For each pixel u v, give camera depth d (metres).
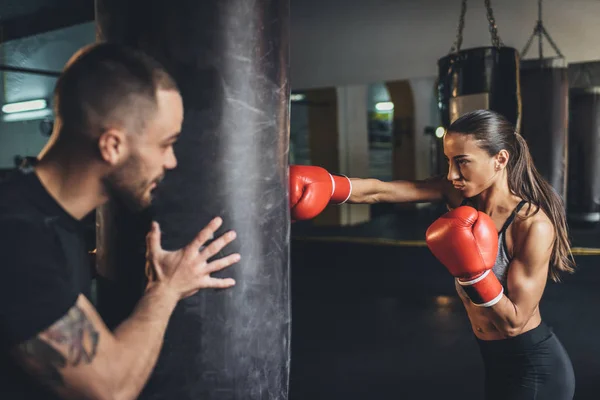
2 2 4.51
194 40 1.03
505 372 1.51
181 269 1.02
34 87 8.02
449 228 1.40
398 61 6.89
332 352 3.67
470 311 1.54
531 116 5.09
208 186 1.05
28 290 0.86
